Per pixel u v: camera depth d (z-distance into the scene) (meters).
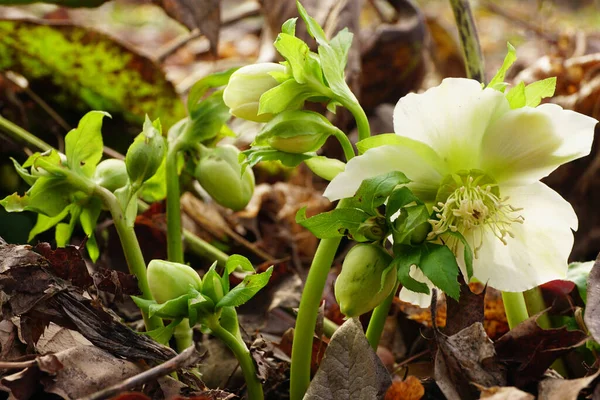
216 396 0.51
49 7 1.48
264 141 0.51
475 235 0.51
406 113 0.50
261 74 0.51
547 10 1.59
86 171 0.54
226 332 0.51
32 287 0.50
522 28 1.52
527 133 0.50
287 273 0.62
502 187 0.51
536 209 0.51
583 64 0.83
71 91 0.72
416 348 0.60
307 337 0.52
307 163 0.51
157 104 0.72
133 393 0.47
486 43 1.58
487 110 0.50
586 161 0.74
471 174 0.50
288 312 0.61
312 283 0.52
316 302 0.52
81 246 0.51
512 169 0.50
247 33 1.47
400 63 0.85
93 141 0.54
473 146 0.50
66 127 0.74
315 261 0.52
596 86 0.77
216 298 0.51
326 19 0.71
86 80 0.71
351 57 0.71
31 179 0.53
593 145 0.74
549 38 1.18
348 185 0.49
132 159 0.53
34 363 0.48
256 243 0.74
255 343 0.53
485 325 0.59
